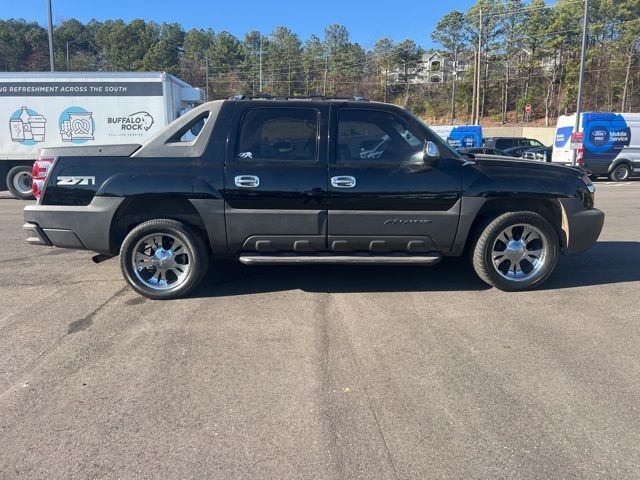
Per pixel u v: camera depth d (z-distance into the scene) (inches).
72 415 118.7
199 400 125.2
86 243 194.5
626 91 1936.5
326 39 4023.1
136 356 149.3
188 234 193.0
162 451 105.7
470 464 101.3
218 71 3907.5
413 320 176.9
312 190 189.2
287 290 210.1
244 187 188.7
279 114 192.9
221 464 101.4
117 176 190.1
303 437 110.2
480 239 199.2
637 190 680.4
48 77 546.6
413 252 200.1
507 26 2305.6
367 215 191.6
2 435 111.0
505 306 190.4
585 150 839.7
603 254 274.8
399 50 3110.2
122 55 3902.6
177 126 196.1
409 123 194.5
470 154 212.5
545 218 206.7
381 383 133.4
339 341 159.8
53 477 97.7
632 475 98.0
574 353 150.9
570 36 2101.4
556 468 100.0
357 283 219.5
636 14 1968.5
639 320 176.9
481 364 143.9
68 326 172.2
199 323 174.6
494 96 2513.5
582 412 119.6
